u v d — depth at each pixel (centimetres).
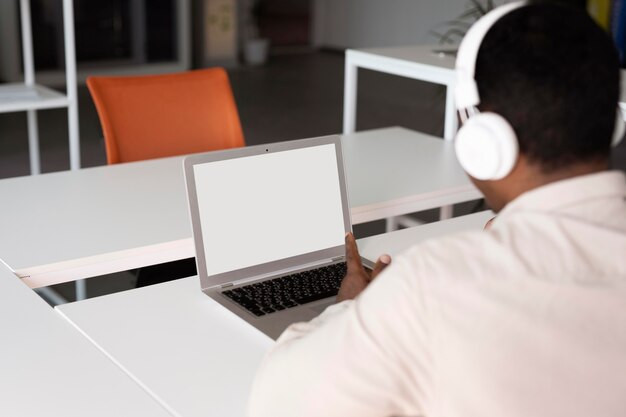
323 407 76
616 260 72
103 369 126
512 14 77
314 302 151
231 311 146
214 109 286
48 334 136
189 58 849
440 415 73
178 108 279
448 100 286
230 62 875
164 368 127
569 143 74
